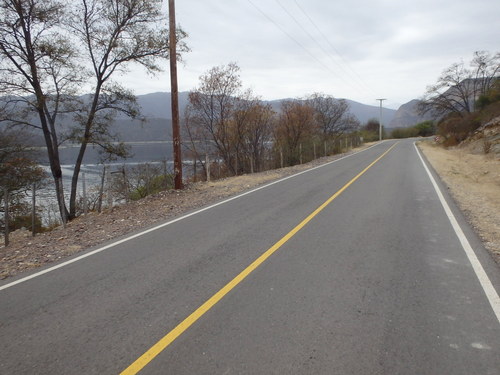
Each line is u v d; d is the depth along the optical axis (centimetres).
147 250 625
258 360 303
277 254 570
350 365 293
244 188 1361
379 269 496
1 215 1847
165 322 373
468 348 313
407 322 357
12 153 1888
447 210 862
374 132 8606
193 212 938
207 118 2511
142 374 291
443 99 4706
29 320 391
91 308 413
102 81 1593
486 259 528
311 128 3478
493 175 1614
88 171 3184
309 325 356
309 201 1016
